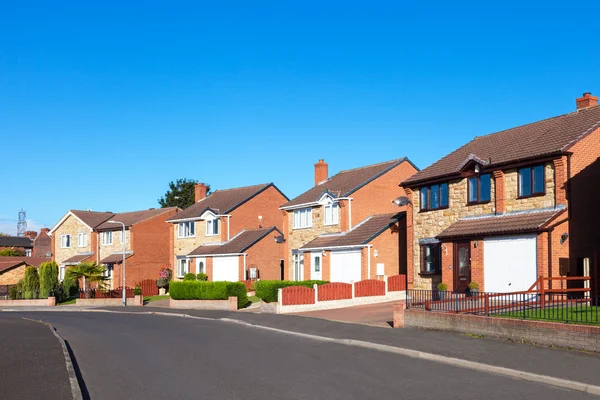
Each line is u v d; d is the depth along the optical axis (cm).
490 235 2695
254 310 3678
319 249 4184
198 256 5422
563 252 2483
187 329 2662
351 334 2172
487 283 2717
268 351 1864
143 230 6306
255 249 5100
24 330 2631
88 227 6812
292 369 1524
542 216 2558
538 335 1733
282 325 2647
